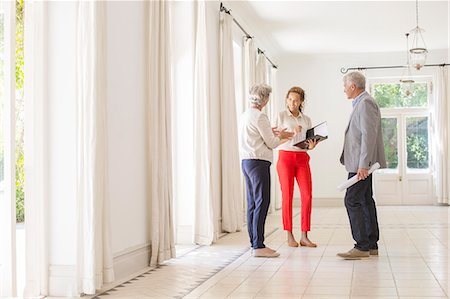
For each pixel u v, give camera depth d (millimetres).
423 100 13859
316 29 11469
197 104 7012
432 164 13820
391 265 5090
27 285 4086
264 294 3980
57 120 4215
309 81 14141
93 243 4059
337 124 14039
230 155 8219
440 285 4195
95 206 4082
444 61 13688
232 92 8438
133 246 5016
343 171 13984
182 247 6633
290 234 6402
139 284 4430
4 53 3945
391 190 13969
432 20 10898
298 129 5754
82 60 4160
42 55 4191
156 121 5371
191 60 7094
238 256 5812
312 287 4188
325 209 12984
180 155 7105
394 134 13992
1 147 3930
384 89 14016
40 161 4180
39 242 4168
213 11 8094
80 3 4188
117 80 4812
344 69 14070
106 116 4301
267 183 5613
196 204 6879
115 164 4730
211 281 4496
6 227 3895
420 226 8648
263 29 11352
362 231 5465
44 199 4168
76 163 4133
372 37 12312
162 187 5395
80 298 4012
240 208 8398
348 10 10109
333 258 5547
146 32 5457
